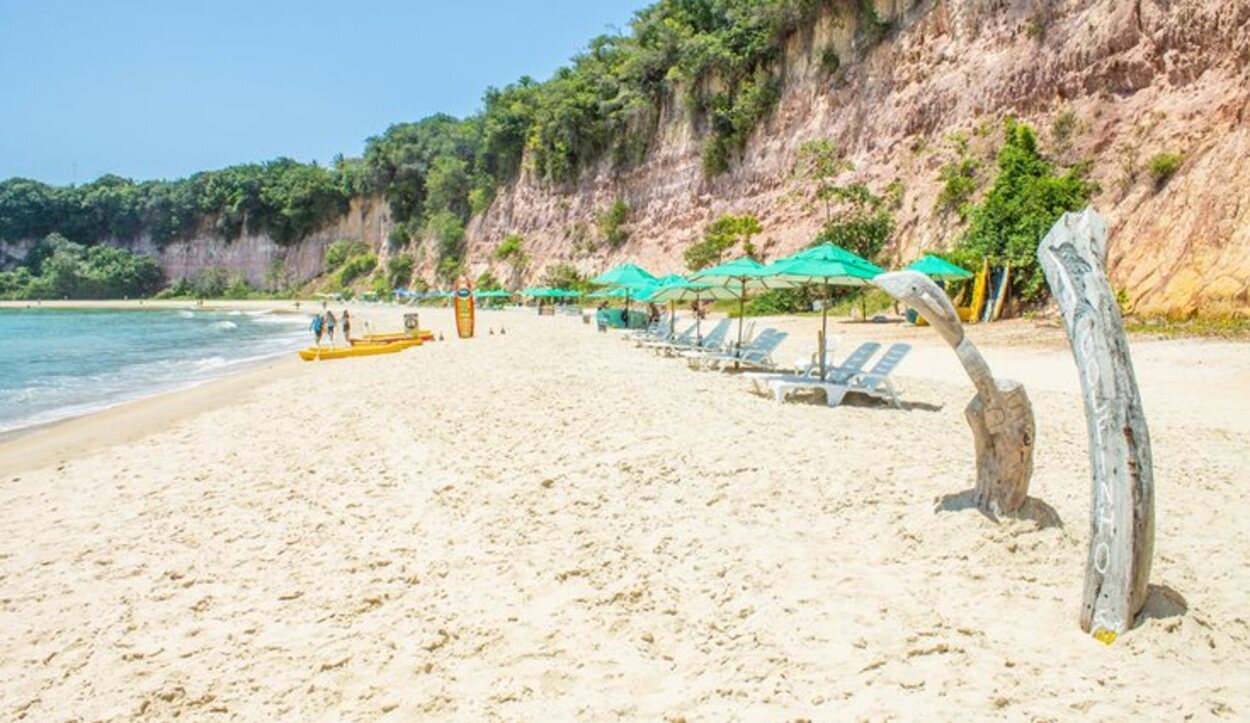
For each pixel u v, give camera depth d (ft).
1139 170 82.38
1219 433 31.35
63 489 29.48
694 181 176.76
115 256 446.60
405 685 13.03
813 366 44.27
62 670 14.05
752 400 40.81
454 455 30.37
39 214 465.47
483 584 17.31
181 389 66.69
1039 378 47.65
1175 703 11.26
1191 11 84.74
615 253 195.52
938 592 15.56
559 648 14.14
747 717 11.48
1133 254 75.87
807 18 150.82
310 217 407.23
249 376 73.77
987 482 18.70
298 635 15.08
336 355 89.35
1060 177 89.86
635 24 202.90
